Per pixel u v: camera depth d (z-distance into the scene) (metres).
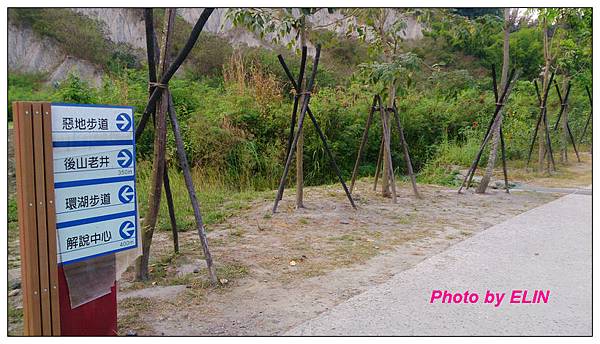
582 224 6.62
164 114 4.32
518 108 13.87
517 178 10.47
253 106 10.82
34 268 3.05
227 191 8.65
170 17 4.25
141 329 3.63
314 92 12.06
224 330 3.64
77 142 3.24
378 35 8.09
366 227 6.37
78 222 3.28
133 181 3.55
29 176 3.00
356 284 4.50
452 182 9.73
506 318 3.90
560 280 4.66
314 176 10.60
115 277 3.48
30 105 2.99
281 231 6.13
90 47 15.36
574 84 15.33
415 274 4.76
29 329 3.09
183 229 6.14
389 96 7.94
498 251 5.46
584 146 15.45
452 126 13.27
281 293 4.29
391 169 7.77
